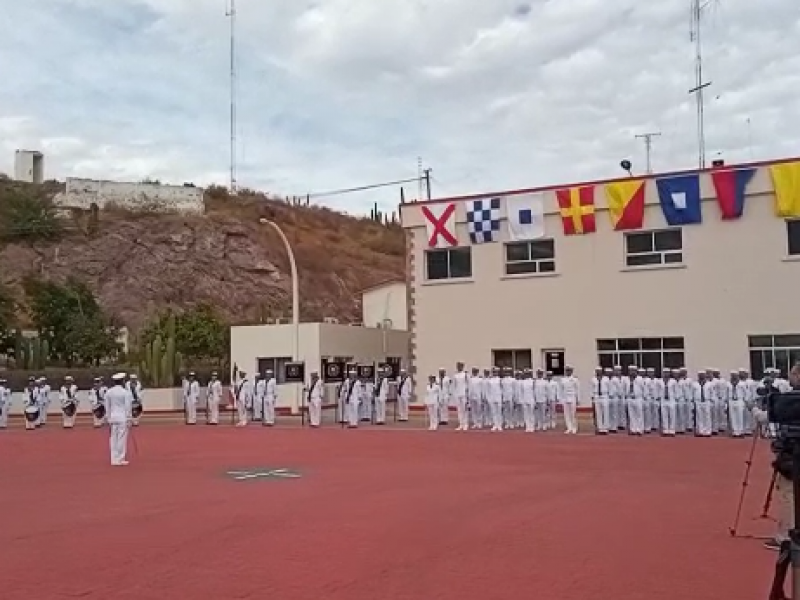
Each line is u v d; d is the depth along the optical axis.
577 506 13.64
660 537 11.12
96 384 41.97
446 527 11.88
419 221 37.75
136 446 26.44
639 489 15.52
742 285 31.69
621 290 33.69
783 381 26.33
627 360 33.56
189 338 55.75
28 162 88.56
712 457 21.08
